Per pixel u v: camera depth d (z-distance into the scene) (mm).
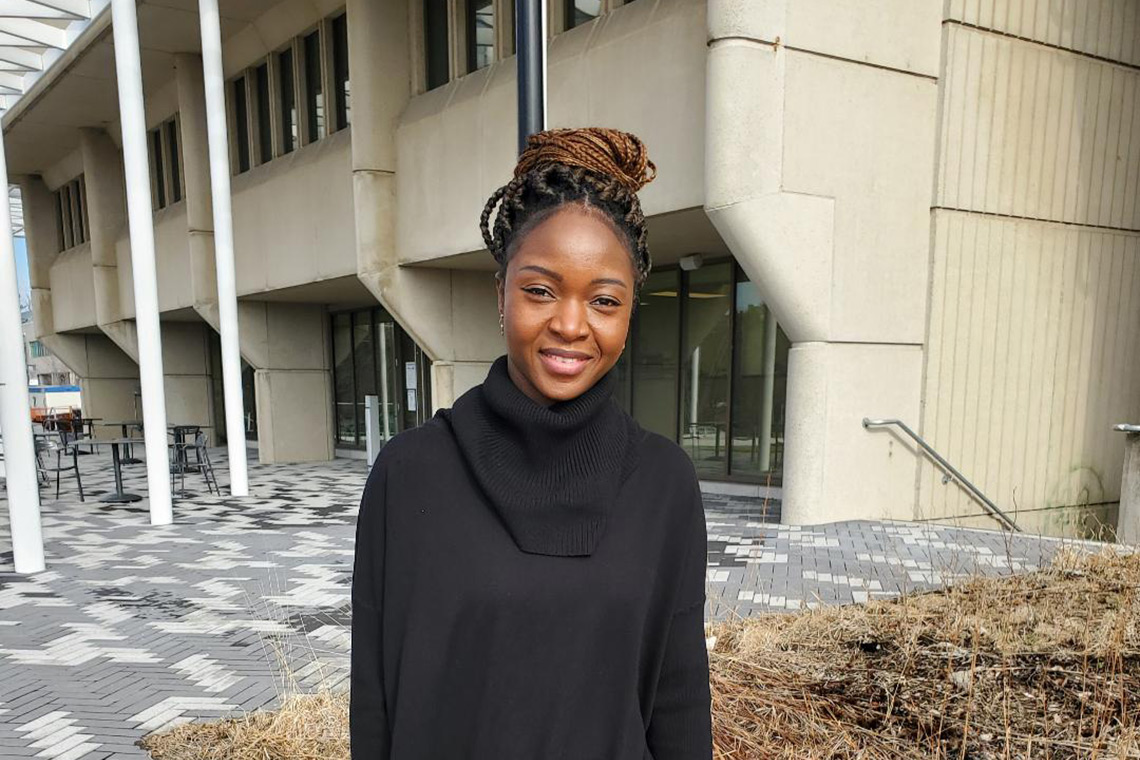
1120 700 2691
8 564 5727
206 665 3547
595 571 934
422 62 8984
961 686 2887
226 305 8789
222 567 5520
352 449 13828
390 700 973
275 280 11391
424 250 8703
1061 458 7414
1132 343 7750
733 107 5453
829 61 5820
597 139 963
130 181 6945
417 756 923
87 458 15727
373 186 8961
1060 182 7121
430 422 1070
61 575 5316
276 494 9312
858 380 6332
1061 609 3713
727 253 8289
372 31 8789
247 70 12188
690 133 6023
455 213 8227
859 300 6234
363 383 13500
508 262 970
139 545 6324
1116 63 7324
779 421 8031
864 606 4012
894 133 6227
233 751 2662
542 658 913
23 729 2893
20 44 10742
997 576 4504
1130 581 4145
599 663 936
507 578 912
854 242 6141
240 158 12828
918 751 2434
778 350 7996
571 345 922
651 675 1027
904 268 6434
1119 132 7422
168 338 17531
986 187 6707
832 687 2904
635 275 999
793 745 2486
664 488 1027
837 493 6367
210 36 8258
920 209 6461
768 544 5625
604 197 939
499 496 934
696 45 5914
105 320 17031
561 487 937
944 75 6379
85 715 3012
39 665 3557
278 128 11734
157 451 7242
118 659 3631
